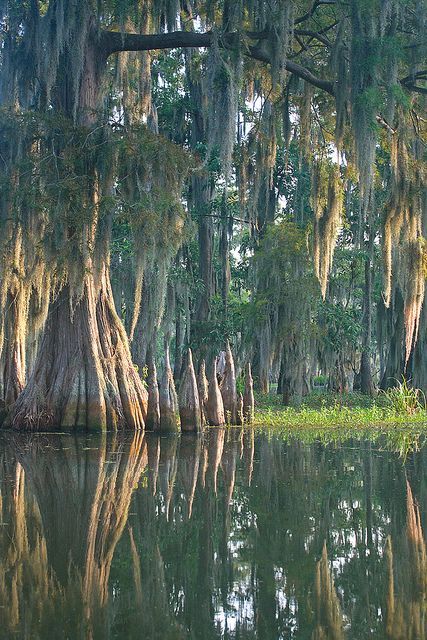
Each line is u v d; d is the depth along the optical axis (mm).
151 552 6371
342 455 12625
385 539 6785
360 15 16891
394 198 19172
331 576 5668
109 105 24766
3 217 17031
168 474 10500
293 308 25016
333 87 18969
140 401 17812
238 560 6113
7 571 5844
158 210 17078
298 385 24984
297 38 20094
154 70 32188
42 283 18062
